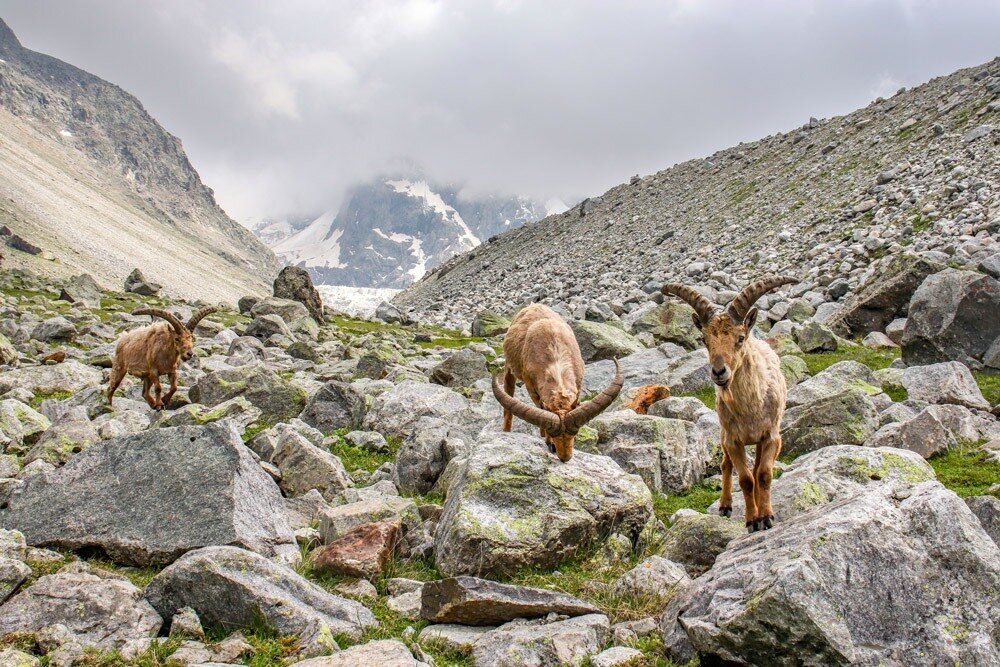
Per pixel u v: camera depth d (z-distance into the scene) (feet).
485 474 30.60
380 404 51.90
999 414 45.42
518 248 355.36
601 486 31.68
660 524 32.99
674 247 202.49
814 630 19.63
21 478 35.01
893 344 72.13
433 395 52.34
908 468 32.09
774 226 172.55
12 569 24.30
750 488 28.81
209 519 28.58
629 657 21.79
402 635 24.25
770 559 21.70
